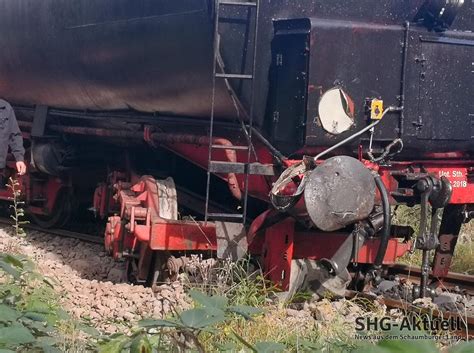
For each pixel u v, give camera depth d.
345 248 7.52
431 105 7.83
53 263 9.79
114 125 10.16
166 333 3.89
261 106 7.45
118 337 3.80
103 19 9.05
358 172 6.89
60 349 4.61
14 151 8.84
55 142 11.57
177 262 8.12
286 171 6.97
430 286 8.35
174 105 8.55
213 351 5.39
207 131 8.42
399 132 7.62
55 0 10.02
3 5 11.22
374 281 8.35
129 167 10.12
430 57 7.77
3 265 4.71
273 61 7.39
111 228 8.70
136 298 7.71
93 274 9.57
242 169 7.34
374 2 7.54
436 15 7.69
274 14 7.31
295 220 7.54
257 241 7.75
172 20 7.88
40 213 12.55
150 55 8.38
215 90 7.65
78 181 11.81
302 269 7.70
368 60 7.42
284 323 6.46
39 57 10.61
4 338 3.72
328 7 7.42
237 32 7.28
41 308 5.20
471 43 8.01
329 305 7.13
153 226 7.91
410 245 8.23
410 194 7.75
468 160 8.45
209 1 7.24
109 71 9.24
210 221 8.12
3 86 12.05
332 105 7.25
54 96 10.93
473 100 8.11
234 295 7.12
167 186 8.69
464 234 11.86
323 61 7.19
